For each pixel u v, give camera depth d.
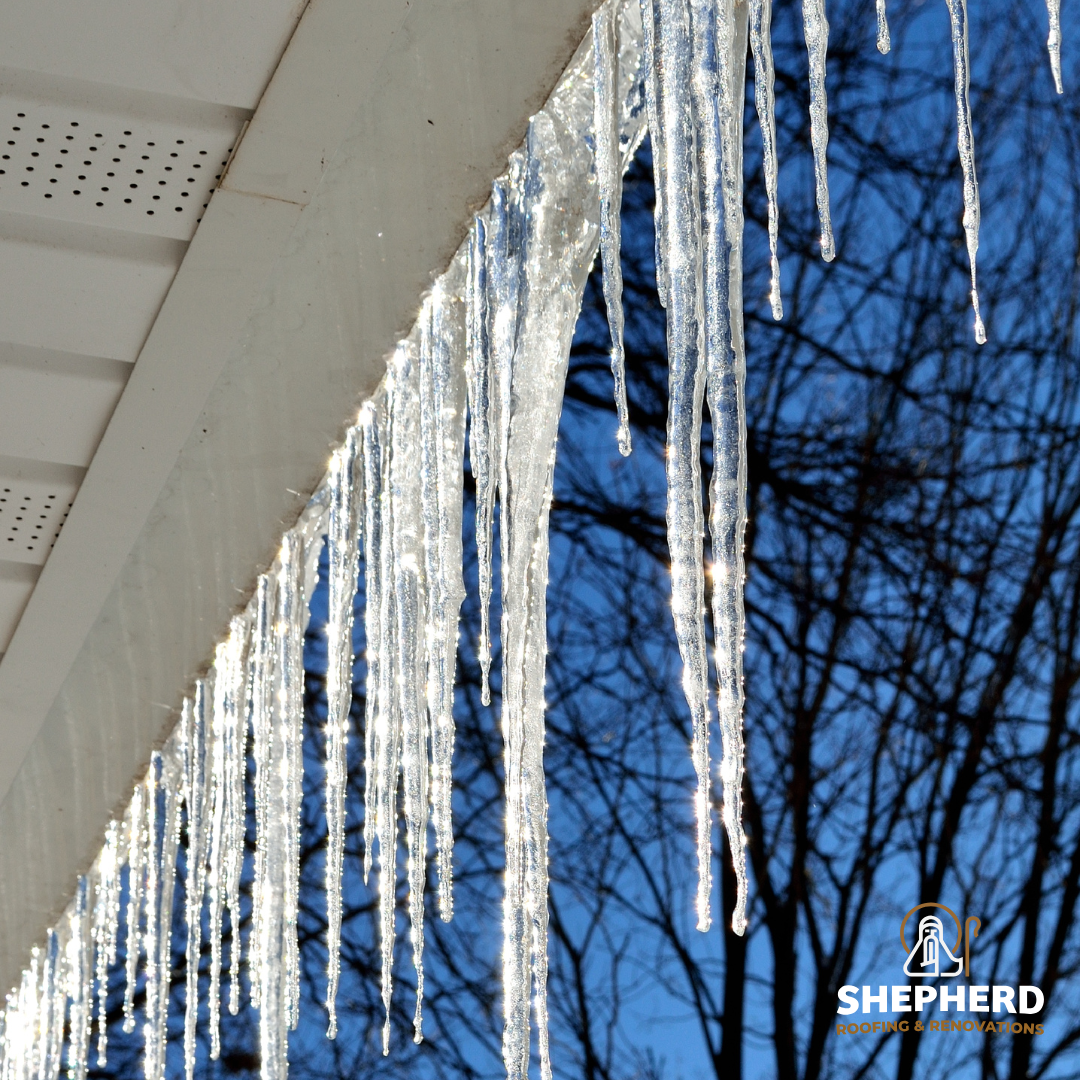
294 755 3.06
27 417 2.56
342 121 2.07
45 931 4.07
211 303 2.35
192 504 2.78
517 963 2.40
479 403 2.42
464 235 2.31
